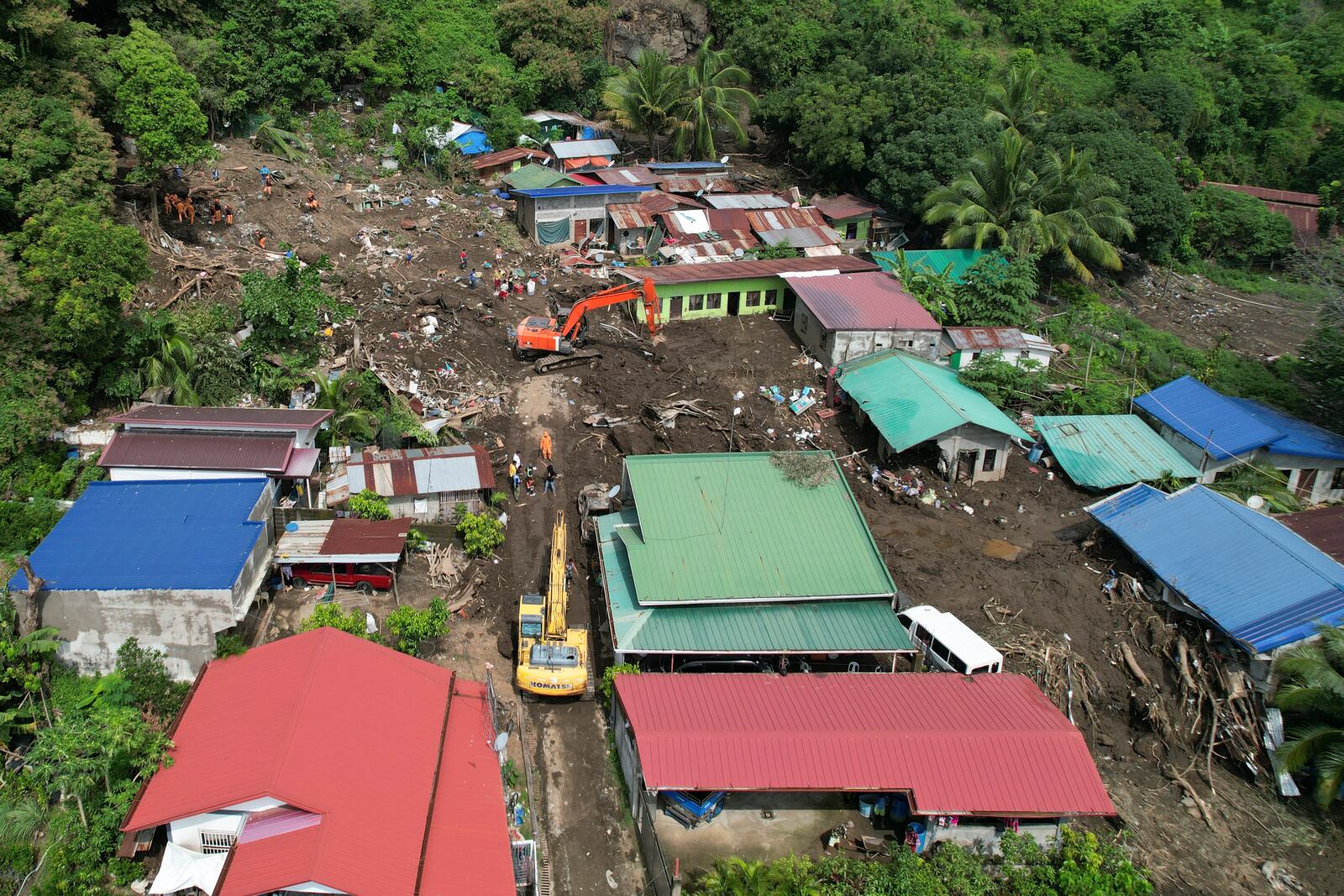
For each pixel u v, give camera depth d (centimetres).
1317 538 4162
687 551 3634
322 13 7031
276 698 2889
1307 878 3008
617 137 8262
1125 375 5784
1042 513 4584
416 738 2884
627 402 4950
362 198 6353
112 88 4831
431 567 3881
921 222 7025
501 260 6094
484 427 4669
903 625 3672
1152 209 7025
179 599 3148
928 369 5200
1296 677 3309
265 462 3884
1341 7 10719
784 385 5312
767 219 6881
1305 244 7975
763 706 3144
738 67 8131
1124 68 9238
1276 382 5872
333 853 2436
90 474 3972
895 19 8050
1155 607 3891
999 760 2978
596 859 2903
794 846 2953
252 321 4647
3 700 3036
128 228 4156
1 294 3762
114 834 2678
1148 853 3047
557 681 3306
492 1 8475
